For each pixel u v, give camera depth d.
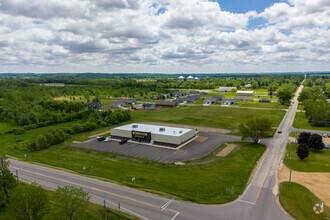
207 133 103.38
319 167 63.66
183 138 88.38
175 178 59.12
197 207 45.66
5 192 47.91
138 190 53.06
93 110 146.25
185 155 76.12
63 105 168.88
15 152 83.94
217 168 64.75
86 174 62.75
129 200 48.91
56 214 38.38
